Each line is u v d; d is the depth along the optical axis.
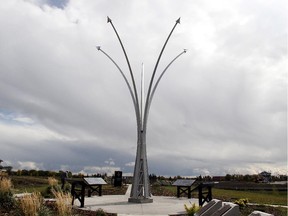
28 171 36.50
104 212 11.59
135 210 12.70
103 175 34.09
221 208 7.02
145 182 16.25
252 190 25.28
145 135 17.12
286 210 13.08
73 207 12.73
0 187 11.74
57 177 34.16
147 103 17.38
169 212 12.28
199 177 34.47
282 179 33.88
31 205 9.27
